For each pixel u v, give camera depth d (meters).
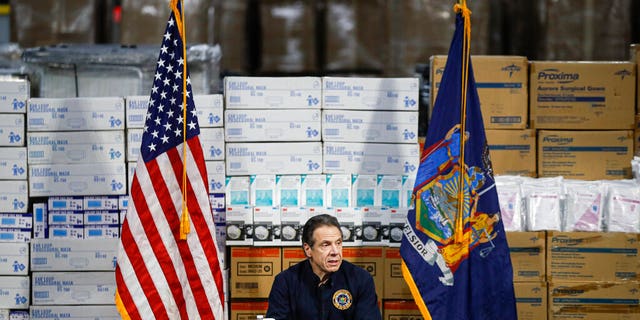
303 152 11.76
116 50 13.29
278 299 10.55
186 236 10.62
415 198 10.90
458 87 10.94
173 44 10.76
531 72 12.17
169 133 10.73
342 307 10.50
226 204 11.73
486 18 15.65
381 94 11.78
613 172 12.17
